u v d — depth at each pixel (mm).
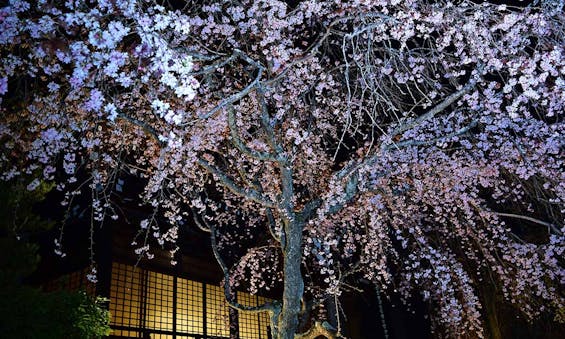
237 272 12234
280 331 7590
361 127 11664
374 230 11039
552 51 7484
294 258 7855
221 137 9664
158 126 8844
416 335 16781
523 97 8836
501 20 7922
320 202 9031
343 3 8234
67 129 7836
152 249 11227
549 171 10672
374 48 8742
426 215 13523
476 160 11469
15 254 6961
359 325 16250
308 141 10664
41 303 6109
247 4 9070
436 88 9961
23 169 7559
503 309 14828
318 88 9750
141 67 5480
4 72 6738
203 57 7109
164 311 11219
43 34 5602
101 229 10141
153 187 8539
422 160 11172
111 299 10086
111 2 5277
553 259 11438
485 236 12773
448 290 12352
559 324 13711
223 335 12414
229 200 12445
